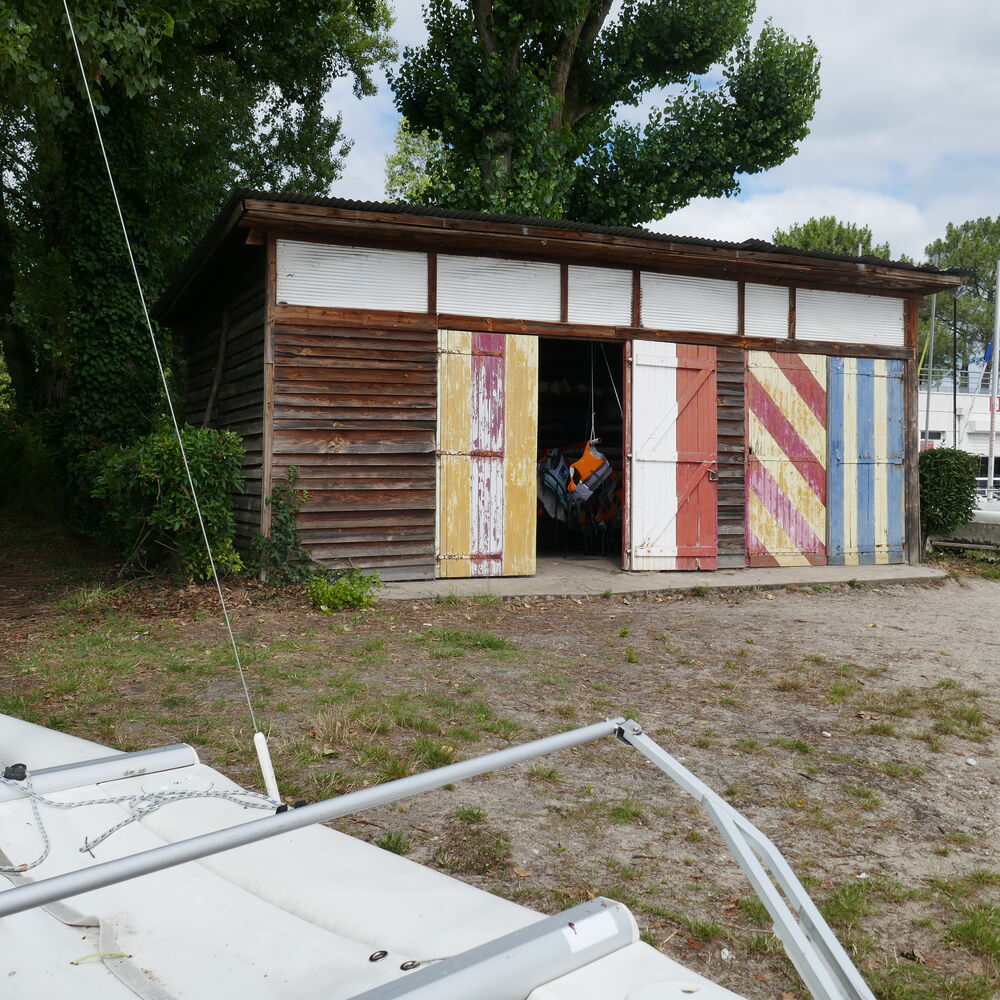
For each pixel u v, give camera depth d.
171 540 8.75
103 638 6.62
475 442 9.26
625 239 9.34
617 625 7.56
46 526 14.73
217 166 19.98
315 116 22.50
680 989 1.25
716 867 3.21
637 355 9.91
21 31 8.30
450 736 4.49
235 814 1.99
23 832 1.92
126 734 4.39
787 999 2.41
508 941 1.32
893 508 11.37
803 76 18.47
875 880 3.19
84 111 12.14
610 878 3.09
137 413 12.77
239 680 5.47
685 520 10.17
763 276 10.50
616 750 4.43
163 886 1.72
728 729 4.85
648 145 18.39
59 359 18.02
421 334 9.03
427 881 1.65
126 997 1.39
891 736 4.82
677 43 17.81
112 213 12.49
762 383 10.55
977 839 3.62
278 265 8.52
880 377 11.25
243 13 16.86
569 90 18.28
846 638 7.28
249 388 9.37
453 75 15.60
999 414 29.94
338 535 8.74
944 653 6.84
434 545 9.12
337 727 4.43
